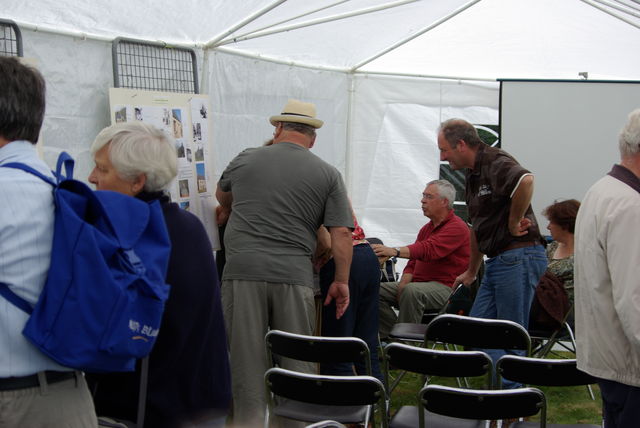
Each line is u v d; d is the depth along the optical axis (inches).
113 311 53.4
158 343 68.1
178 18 157.5
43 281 53.3
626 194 84.1
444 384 186.1
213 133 184.5
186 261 69.4
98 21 146.3
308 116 138.6
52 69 142.8
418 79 246.1
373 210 250.4
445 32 215.6
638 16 194.2
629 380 84.9
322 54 218.2
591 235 87.1
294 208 131.3
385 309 198.1
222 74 187.3
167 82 168.4
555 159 243.4
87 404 57.7
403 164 249.6
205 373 71.1
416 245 190.9
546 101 242.2
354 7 180.9
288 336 120.0
